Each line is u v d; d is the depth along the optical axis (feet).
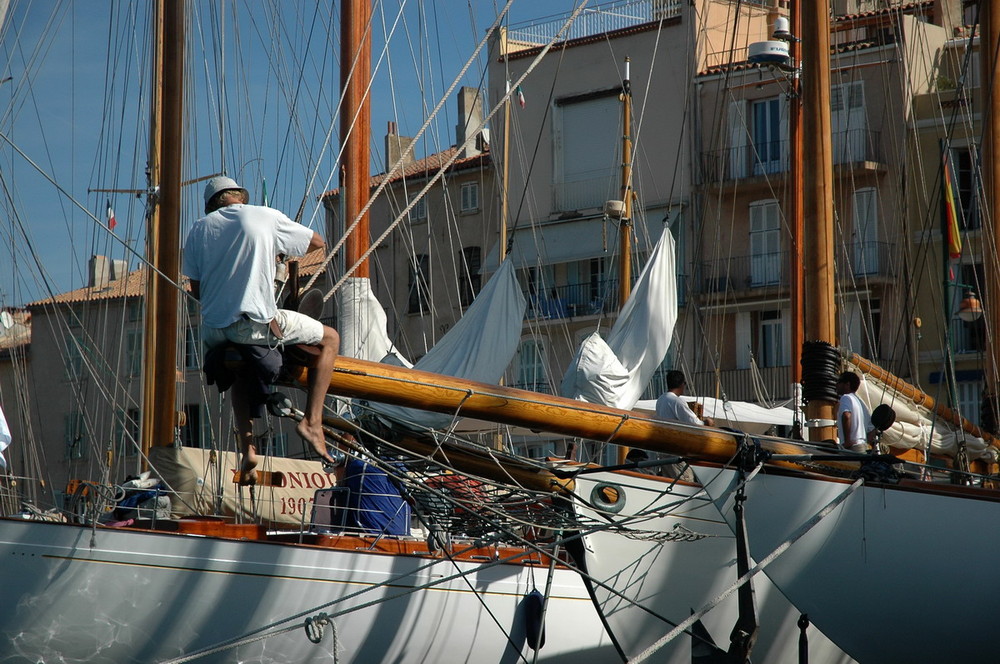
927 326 417.69
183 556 132.87
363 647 143.95
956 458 234.17
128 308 463.42
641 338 184.24
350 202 203.82
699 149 469.57
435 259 502.38
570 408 123.13
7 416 490.90
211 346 104.47
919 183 425.69
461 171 504.43
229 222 103.04
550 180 493.77
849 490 130.41
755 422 291.58
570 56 494.59
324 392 106.11
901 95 427.74
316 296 113.09
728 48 482.69
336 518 159.02
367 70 212.84
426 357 163.43
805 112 197.16
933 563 138.72
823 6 198.39
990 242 225.56
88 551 128.77
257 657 136.56
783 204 456.86
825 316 192.24
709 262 464.65
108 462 213.25
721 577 138.62
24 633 126.93
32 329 497.05
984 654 141.18
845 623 138.31
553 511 132.46
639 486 136.36
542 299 487.61
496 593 156.25
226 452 175.11
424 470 126.52
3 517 127.44
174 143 191.42
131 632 130.31
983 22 229.66
